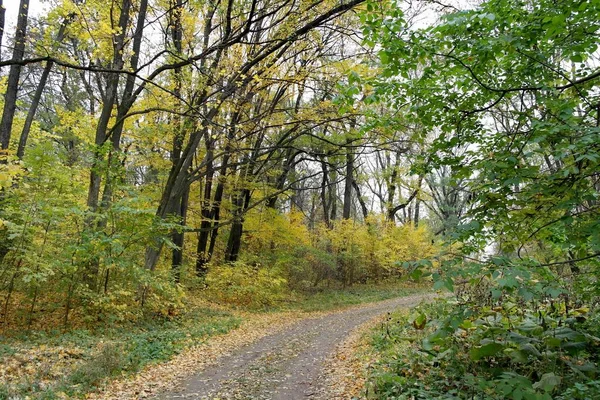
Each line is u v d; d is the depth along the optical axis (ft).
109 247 33.96
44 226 30.78
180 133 42.19
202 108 44.70
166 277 40.83
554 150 12.84
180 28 39.88
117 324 34.09
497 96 14.76
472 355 15.07
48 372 21.29
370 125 16.85
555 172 13.44
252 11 29.89
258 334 38.91
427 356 19.63
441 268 12.17
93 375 21.52
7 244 29.09
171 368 25.45
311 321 48.44
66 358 24.27
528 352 14.71
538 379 14.97
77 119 47.75
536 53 13.26
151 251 42.83
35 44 30.86
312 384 22.16
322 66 40.50
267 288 59.47
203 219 61.16
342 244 80.18
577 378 14.17
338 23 39.29
